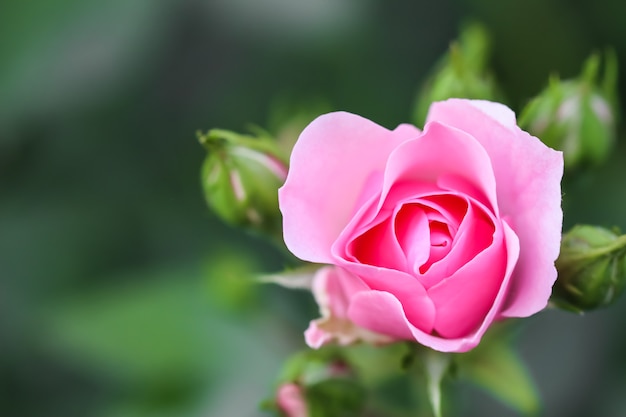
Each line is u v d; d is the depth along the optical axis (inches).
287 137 28.2
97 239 28.7
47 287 28.4
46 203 28.8
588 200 28.6
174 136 29.2
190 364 28.1
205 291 28.1
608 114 25.7
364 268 22.0
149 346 28.0
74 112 28.7
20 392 28.4
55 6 28.2
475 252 22.3
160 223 28.9
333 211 22.7
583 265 23.6
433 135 22.2
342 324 23.2
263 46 29.5
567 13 29.1
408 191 22.6
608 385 28.6
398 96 29.2
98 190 28.9
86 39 28.3
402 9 29.9
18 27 28.1
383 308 22.2
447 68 25.6
